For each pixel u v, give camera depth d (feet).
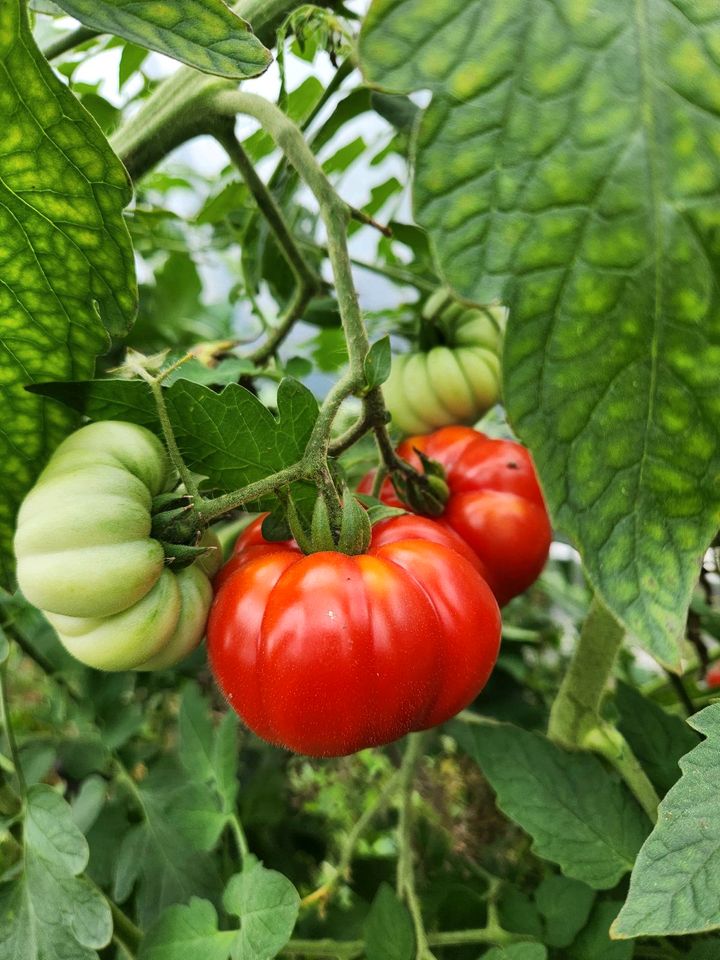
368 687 0.63
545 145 0.52
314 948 0.82
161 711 1.30
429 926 0.89
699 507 0.54
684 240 0.51
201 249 1.50
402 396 1.17
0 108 0.60
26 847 0.75
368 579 0.65
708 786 0.51
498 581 0.91
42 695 1.32
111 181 0.64
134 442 0.68
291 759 1.18
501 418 1.35
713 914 0.46
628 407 0.54
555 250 0.52
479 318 1.19
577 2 0.52
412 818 1.01
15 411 0.76
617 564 0.54
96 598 0.63
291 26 0.85
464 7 0.52
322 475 0.67
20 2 0.55
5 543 0.81
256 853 1.08
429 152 0.52
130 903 0.95
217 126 0.87
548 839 0.77
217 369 0.95
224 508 0.67
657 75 0.51
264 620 0.65
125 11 0.57
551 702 1.26
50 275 0.70
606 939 0.74
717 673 1.21
